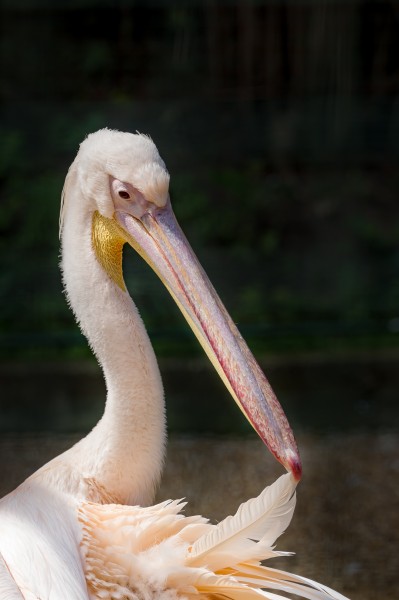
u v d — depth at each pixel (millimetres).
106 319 5371
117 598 4840
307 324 13734
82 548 4910
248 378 4848
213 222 15500
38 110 15906
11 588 4367
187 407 12164
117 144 5309
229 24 16031
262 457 10789
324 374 12641
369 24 15852
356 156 15898
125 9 16406
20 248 14812
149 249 5277
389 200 15859
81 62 16359
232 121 15820
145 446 5340
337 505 9500
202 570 4797
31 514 4973
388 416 12102
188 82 16172
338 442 11258
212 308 5082
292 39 15859
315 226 15578
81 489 5234
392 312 14125
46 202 15297
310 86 15875
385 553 8539
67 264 5488
